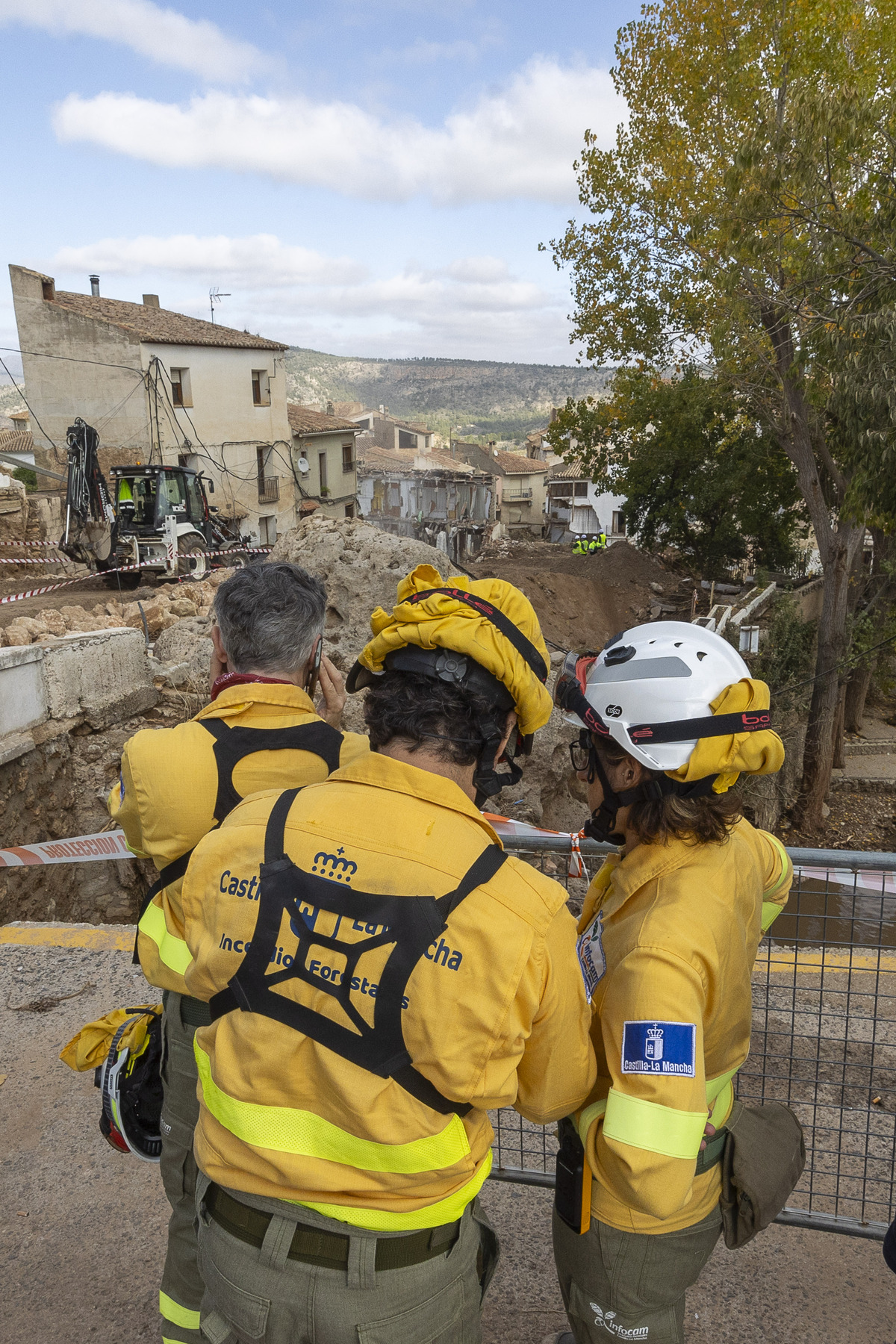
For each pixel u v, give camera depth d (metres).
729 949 1.25
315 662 1.61
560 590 23.39
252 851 1.12
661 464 26.33
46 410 30.53
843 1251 2.28
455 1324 1.15
